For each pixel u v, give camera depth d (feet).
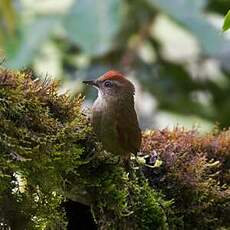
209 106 60.59
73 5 51.93
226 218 33.24
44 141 27.25
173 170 32.19
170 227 31.78
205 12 61.93
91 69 58.23
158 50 62.18
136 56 59.31
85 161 29.07
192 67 62.85
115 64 58.75
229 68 61.87
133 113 31.07
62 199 30.22
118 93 31.04
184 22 54.95
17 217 28.91
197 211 32.35
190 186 32.14
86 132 29.53
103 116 30.04
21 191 29.55
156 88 59.62
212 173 34.19
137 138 30.86
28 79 28.27
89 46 50.55
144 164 31.53
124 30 58.49
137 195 30.42
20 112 27.22
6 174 27.32
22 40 51.78
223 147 34.63
